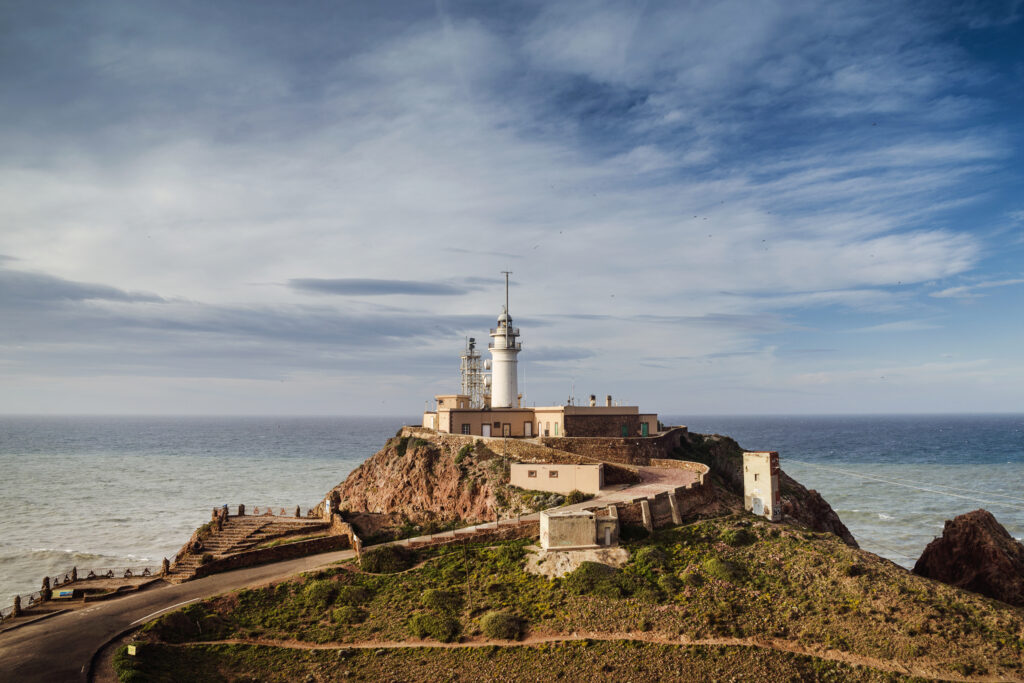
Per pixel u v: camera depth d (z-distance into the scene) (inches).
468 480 2546.8
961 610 1576.0
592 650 1501.0
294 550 2246.6
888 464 6855.3
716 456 3297.2
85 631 1656.0
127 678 1368.1
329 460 7559.1
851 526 3774.6
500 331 3521.2
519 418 3142.2
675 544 1919.3
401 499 2699.3
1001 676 1363.2
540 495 2306.8
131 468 6643.7
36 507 4389.8
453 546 2078.0
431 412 3489.2
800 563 1781.5
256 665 1509.6
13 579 2810.0
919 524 3826.3
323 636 1653.5
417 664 1492.4
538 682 1396.4
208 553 2247.8
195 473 6230.3
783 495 2647.6
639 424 3070.9
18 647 1558.8
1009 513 4146.2
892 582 1674.5
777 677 1362.0
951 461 7155.5
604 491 2276.1
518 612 1674.5
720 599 1653.5
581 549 1882.4
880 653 1441.9
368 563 2021.4
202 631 1696.6
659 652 1475.1
